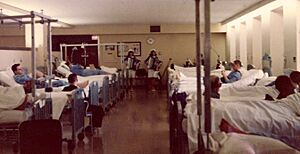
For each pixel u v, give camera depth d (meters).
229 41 13.40
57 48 14.28
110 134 6.26
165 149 5.21
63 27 14.00
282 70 8.83
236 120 3.36
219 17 12.11
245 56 11.70
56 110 5.17
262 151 2.39
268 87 5.75
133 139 5.87
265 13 9.31
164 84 14.54
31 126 3.89
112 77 9.83
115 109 9.12
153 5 8.85
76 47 13.48
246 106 3.54
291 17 7.59
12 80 7.14
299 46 7.37
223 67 11.18
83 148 5.34
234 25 12.63
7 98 5.07
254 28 10.39
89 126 6.39
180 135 3.84
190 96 4.84
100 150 5.21
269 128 3.34
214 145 2.46
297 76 5.01
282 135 3.34
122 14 10.68
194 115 3.39
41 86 6.23
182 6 9.11
